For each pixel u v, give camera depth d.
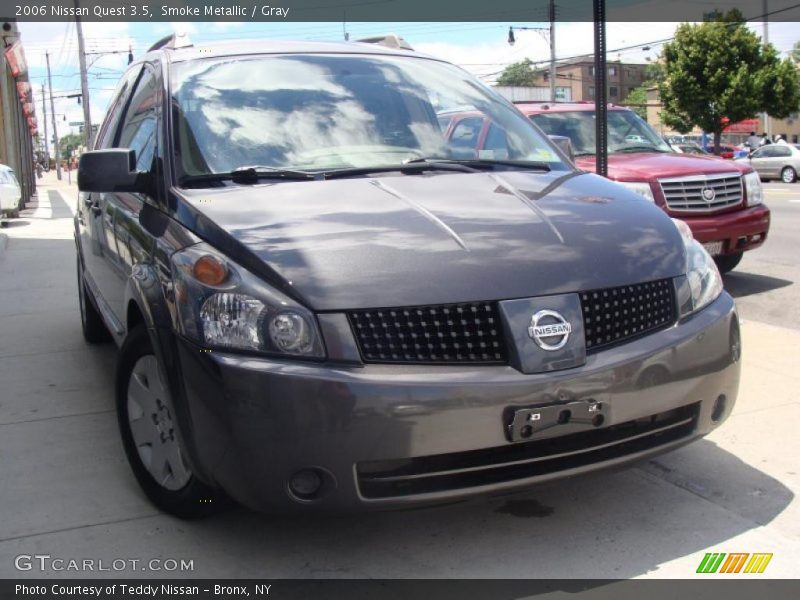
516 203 3.68
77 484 4.01
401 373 2.94
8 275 10.63
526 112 9.70
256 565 3.29
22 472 4.16
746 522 3.59
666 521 3.61
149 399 3.67
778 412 4.84
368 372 2.93
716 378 3.47
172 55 4.54
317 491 2.97
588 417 3.11
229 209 3.46
